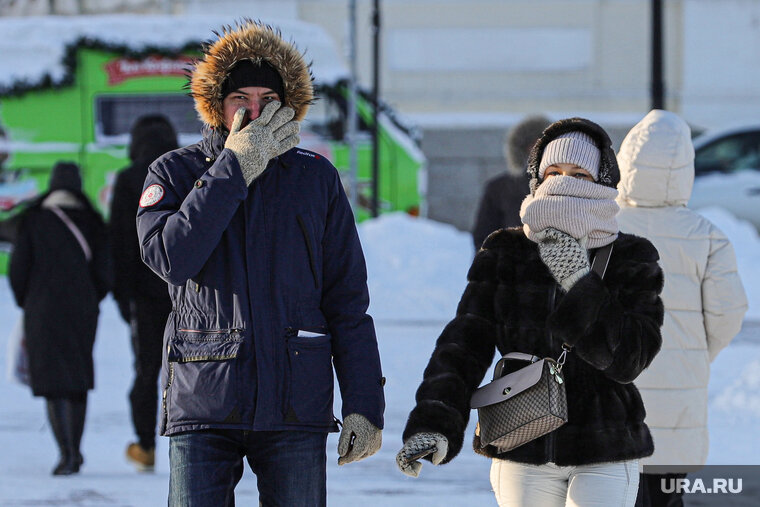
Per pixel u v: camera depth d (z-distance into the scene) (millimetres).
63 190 27656
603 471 14281
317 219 14625
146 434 26891
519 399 14258
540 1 87250
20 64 62906
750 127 69125
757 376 31891
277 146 14328
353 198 63500
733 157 68688
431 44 87312
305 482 14188
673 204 19156
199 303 14195
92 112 63188
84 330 27219
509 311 14688
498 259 14914
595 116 86938
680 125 19188
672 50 86938
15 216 62844
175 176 14688
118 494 25172
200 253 13805
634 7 87312
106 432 31656
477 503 24547
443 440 14281
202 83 14852
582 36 87500
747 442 28734
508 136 30000
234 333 14047
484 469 27812
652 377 18359
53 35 63312
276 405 13992
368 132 63844
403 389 36312
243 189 13938
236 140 14156
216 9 86500
